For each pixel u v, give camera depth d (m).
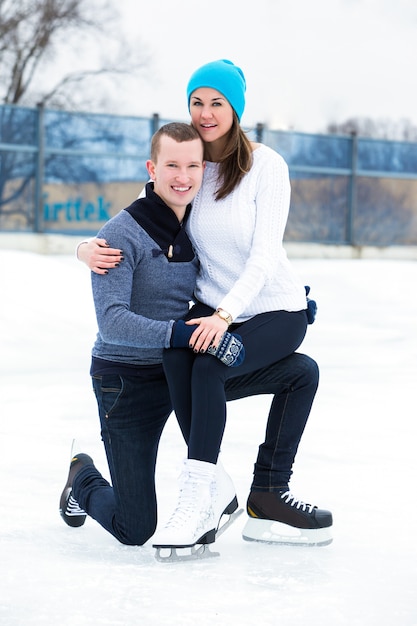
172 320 3.33
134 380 3.40
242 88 3.46
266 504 3.46
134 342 3.28
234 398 3.54
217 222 3.45
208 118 3.43
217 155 3.50
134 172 20.70
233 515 3.53
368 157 23.80
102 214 20.45
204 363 3.25
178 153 3.34
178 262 3.44
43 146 19.69
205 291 3.49
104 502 3.49
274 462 3.48
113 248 3.33
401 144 24.22
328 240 23.44
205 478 3.22
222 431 3.26
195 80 3.45
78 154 20.11
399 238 24.38
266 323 3.41
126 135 20.56
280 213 3.45
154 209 3.41
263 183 3.46
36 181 19.77
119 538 3.42
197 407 3.23
